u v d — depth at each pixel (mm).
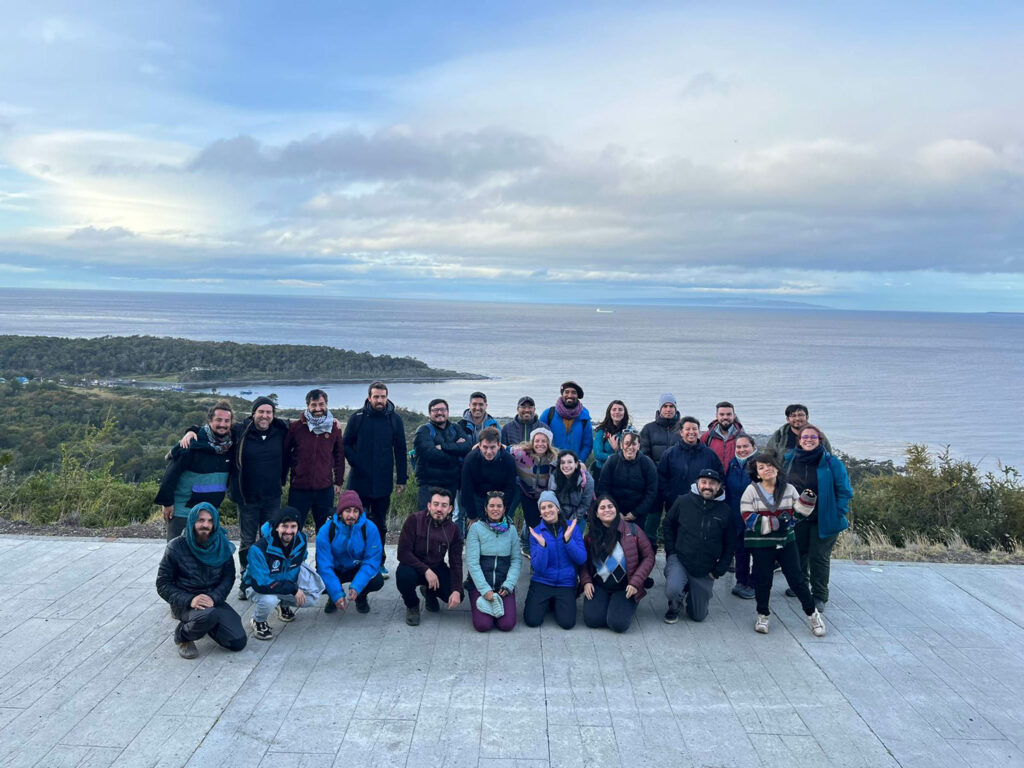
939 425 71188
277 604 5355
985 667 5023
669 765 3822
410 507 9297
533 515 6637
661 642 5371
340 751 3891
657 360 156500
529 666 4934
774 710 4402
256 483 5840
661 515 6957
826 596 6000
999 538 8797
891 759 3916
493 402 75438
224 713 4254
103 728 4074
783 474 5500
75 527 8312
